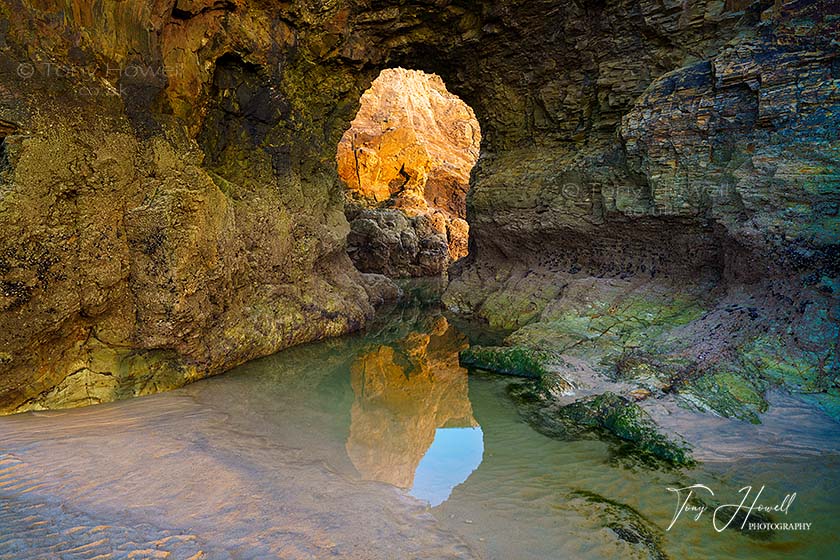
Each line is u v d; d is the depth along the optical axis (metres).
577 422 7.12
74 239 6.41
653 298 10.62
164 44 8.20
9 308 5.75
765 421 6.52
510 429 6.98
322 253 12.66
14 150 5.74
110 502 4.09
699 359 7.97
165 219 7.28
